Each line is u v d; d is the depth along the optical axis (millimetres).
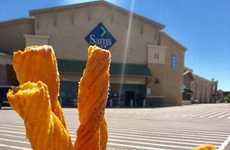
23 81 1258
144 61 57312
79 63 53719
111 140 13477
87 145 1253
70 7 53688
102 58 1253
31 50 1276
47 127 1051
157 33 58344
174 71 59781
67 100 51656
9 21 52375
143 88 56719
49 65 1296
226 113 35125
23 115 1002
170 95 59406
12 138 13039
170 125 20531
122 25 56219
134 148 11781
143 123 21531
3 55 45094
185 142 13438
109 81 1286
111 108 44906
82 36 54469
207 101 94625
